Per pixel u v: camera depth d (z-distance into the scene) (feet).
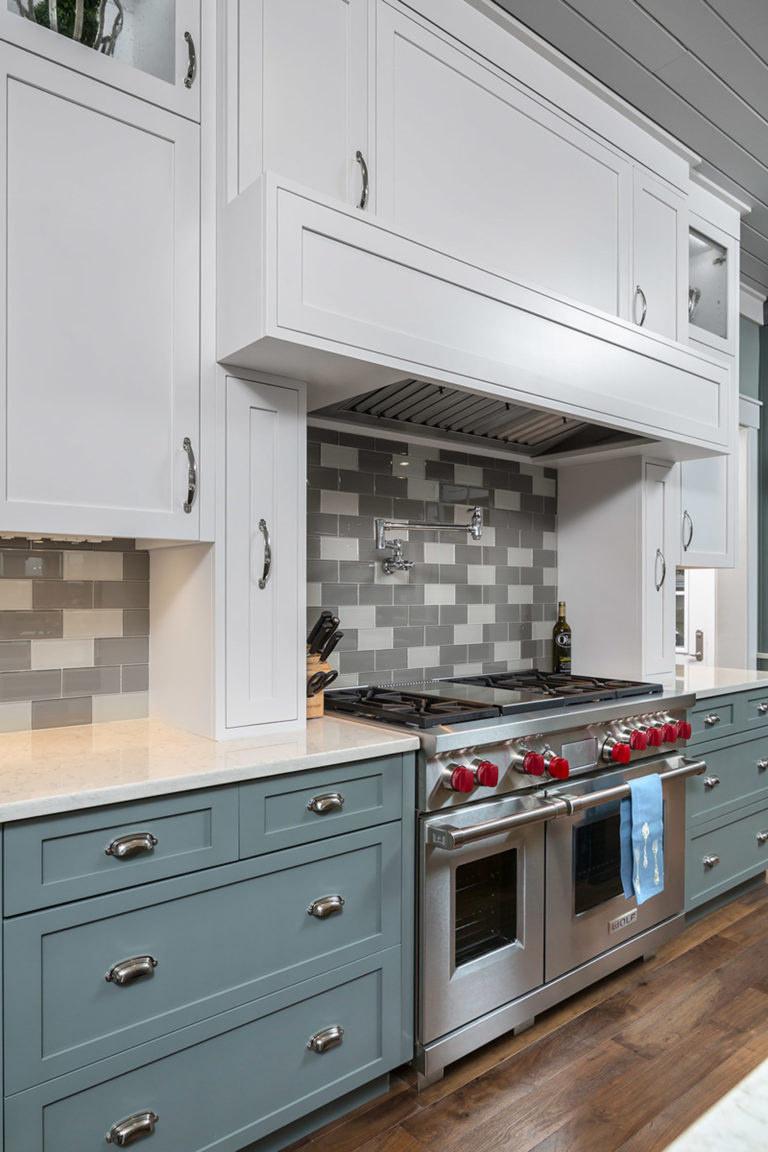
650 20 6.96
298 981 5.01
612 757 7.00
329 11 5.81
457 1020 5.85
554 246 7.45
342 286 5.31
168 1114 4.40
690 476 9.87
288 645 5.85
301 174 5.62
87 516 4.86
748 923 8.75
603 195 7.99
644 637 9.02
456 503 8.80
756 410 13.35
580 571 9.72
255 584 5.66
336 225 5.27
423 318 5.78
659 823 7.53
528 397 6.55
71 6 4.79
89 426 4.88
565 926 6.73
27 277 4.64
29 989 3.88
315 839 5.09
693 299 9.70
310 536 7.46
